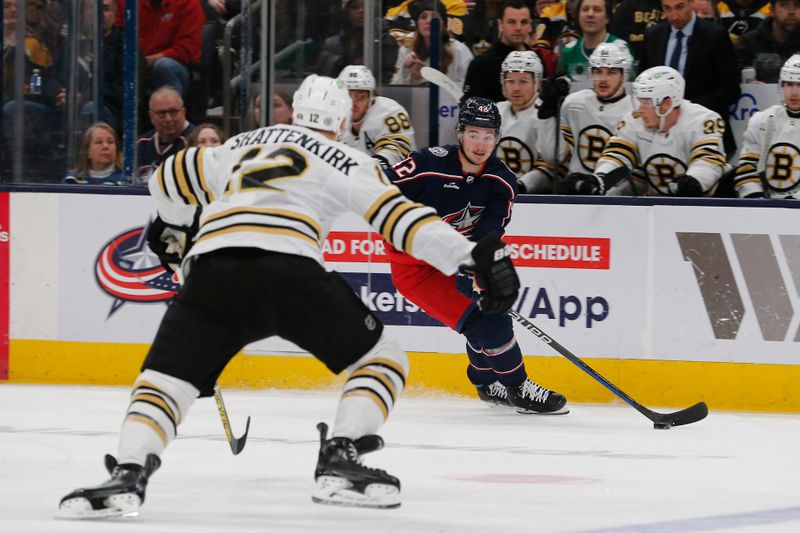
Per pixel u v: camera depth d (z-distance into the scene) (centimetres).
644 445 1191
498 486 951
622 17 1677
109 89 1658
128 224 1552
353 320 801
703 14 1677
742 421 1363
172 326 798
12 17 1641
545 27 1688
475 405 1461
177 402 791
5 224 1576
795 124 1510
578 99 1593
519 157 1627
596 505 877
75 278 1567
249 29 1667
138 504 773
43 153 1661
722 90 1602
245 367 1550
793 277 1431
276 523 786
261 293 787
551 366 1491
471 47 1733
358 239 1515
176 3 1664
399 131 1641
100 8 1641
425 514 826
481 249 793
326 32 1702
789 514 853
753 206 1433
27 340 1582
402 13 1716
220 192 833
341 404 810
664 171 1533
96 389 1531
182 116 1666
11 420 1289
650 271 1460
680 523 811
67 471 997
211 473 988
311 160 818
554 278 1480
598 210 1465
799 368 1435
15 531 746
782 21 1623
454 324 1322
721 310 1448
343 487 797
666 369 1462
